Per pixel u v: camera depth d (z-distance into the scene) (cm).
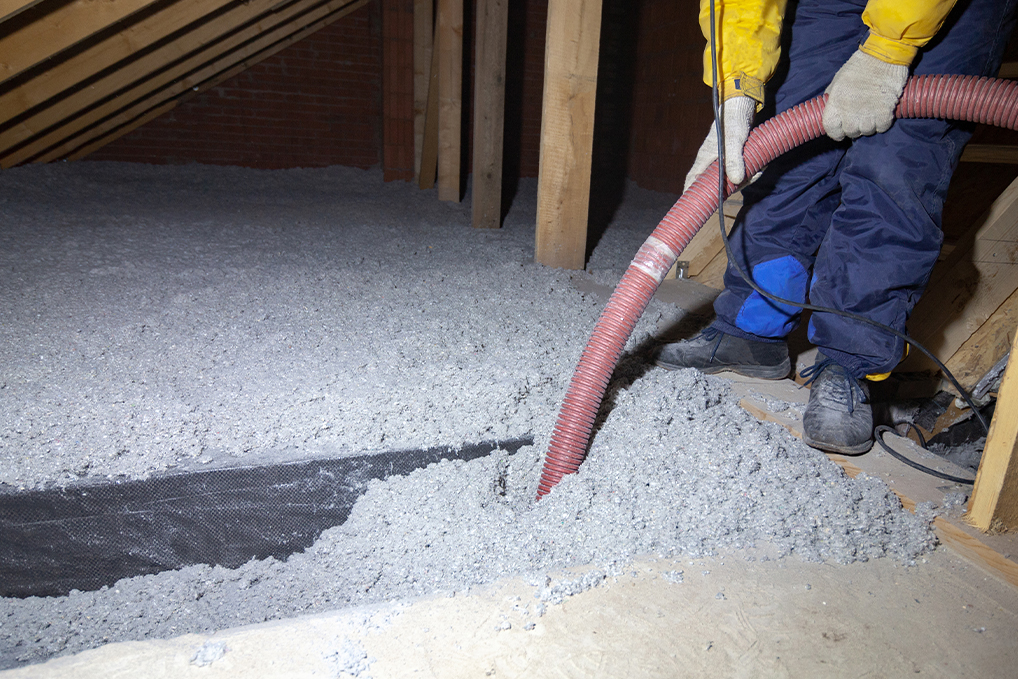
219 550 120
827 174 141
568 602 94
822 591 98
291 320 182
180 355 155
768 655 85
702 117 517
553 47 242
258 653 84
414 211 411
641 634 88
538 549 106
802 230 147
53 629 104
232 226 320
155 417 124
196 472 112
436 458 126
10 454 110
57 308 184
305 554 120
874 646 87
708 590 97
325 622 90
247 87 554
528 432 135
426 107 496
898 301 126
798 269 150
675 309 217
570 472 124
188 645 85
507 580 99
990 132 226
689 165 538
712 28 116
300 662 83
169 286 210
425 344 167
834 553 106
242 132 564
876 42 110
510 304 207
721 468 122
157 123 535
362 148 606
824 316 132
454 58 425
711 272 258
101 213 337
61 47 242
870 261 124
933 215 124
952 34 116
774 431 135
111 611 108
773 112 145
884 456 129
